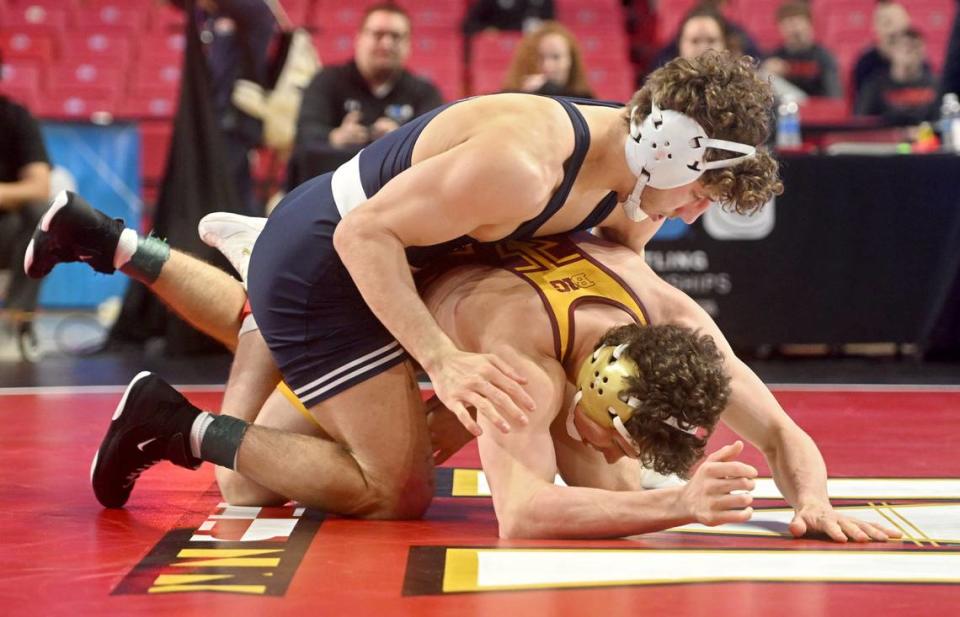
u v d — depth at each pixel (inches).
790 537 262.2
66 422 444.5
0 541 258.7
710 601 206.8
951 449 390.3
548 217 275.0
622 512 246.7
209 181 644.7
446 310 276.4
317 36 1030.4
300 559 240.2
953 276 631.8
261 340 321.1
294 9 1070.4
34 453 378.0
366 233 262.8
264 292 293.1
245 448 285.0
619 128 271.1
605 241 295.7
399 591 214.1
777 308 639.1
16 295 655.8
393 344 286.2
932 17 1079.6
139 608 204.1
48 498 309.0
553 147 261.9
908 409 486.3
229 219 343.6
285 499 304.5
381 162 284.0
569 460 278.5
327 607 203.6
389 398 284.7
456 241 281.7
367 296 262.8
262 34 700.7
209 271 329.7
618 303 269.0
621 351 243.4
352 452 286.7
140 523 278.7
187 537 263.0
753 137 258.5
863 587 216.8
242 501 302.8
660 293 281.9
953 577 224.5
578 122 269.1
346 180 288.5
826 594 211.8
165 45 1020.5
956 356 651.5
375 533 267.9
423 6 1093.1
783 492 275.6
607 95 1000.2
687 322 279.4
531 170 255.1
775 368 624.7
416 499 287.0
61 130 735.1
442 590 214.7
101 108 949.8
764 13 1094.4
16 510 293.4
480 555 242.1
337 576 225.5
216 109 649.0
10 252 652.1
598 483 278.1
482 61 998.4
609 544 252.5
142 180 773.3
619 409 240.8
